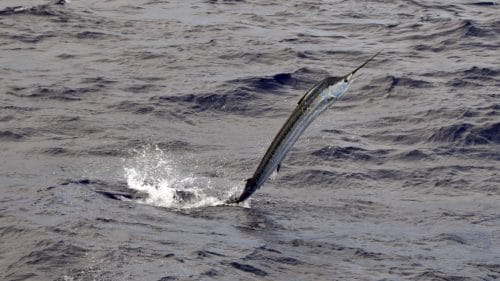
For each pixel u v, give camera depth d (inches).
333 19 2001.7
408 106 1375.5
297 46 1732.3
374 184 1064.2
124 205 917.2
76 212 866.1
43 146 1131.9
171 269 729.0
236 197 977.5
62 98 1352.1
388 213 965.2
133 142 1171.9
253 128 1286.9
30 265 729.6
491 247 873.5
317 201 987.9
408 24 1941.4
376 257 820.6
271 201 971.3
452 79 1526.8
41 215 848.9
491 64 1625.2
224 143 1201.4
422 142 1217.4
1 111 1263.5
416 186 1063.6
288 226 890.1
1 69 1492.4
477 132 1248.8
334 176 1076.5
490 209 991.0
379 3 2162.9
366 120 1305.4
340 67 1609.3
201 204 948.6
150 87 1437.0
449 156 1168.8
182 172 1067.3
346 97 1421.0
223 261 764.0
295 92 1461.6
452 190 1053.2
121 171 1053.2
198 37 1786.4
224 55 1656.0
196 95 1397.6
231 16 2001.7
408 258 824.9
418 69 1585.9
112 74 1501.0
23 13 1895.9
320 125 1269.7
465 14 2044.8
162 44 1717.5
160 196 968.3
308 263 788.0
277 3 2151.8
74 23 1850.4
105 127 1227.2
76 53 1631.4
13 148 1120.2
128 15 1964.8
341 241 858.1
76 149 1128.2
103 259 742.5
